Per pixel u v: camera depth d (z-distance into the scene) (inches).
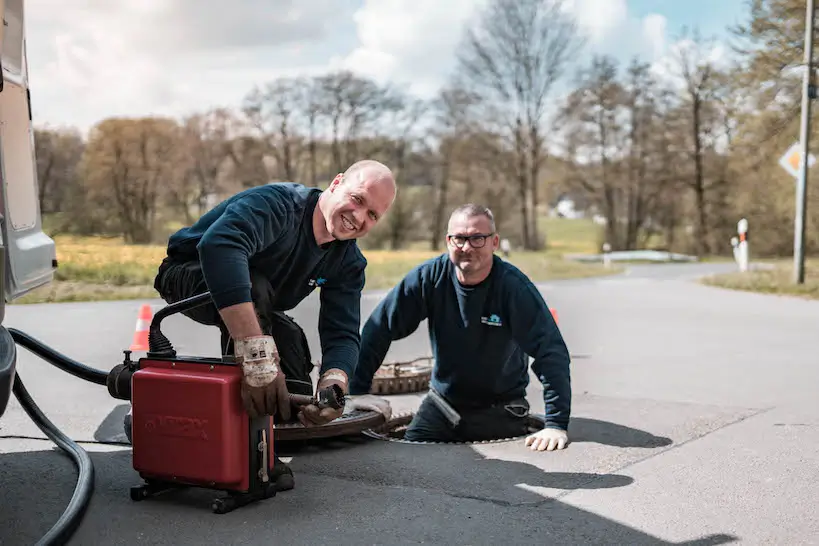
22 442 147.5
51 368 243.6
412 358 284.4
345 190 122.0
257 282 122.2
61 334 335.0
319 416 112.9
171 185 1700.3
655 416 178.1
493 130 1749.5
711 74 1659.7
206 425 106.2
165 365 110.6
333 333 134.3
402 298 166.4
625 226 1854.1
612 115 1734.7
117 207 1644.9
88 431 160.9
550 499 117.1
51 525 102.7
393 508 112.0
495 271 159.9
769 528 104.9
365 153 1780.3
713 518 108.7
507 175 1785.2
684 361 274.8
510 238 1829.5
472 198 1827.0
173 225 1718.8
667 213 1818.4
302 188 126.0
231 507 108.6
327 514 108.7
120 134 1653.5
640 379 237.1
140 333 288.2
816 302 526.0
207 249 107.3
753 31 994.7
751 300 545.3
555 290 641.0
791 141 1018.1
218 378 105.1
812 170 1071.6
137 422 111.3
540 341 154.4
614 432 161.6
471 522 106.4
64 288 549.0
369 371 169.6
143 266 634.8
